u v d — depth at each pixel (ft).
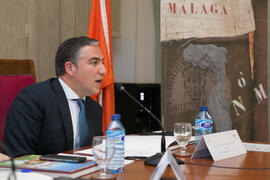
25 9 9.93
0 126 5.83
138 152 4.76
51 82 5.86
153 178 3.10
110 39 9.69
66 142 5.52
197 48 11.41
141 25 12.40
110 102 9.48
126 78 12.39
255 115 11.66
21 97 5.45
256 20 11.71
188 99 11.38
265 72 11.74
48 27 10.50
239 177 3.44
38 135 5.37
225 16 11.56
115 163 3.59
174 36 11.31
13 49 9.61
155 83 12.03
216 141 4.59
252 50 11.67
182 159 4.48
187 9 11.37
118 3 12.22
